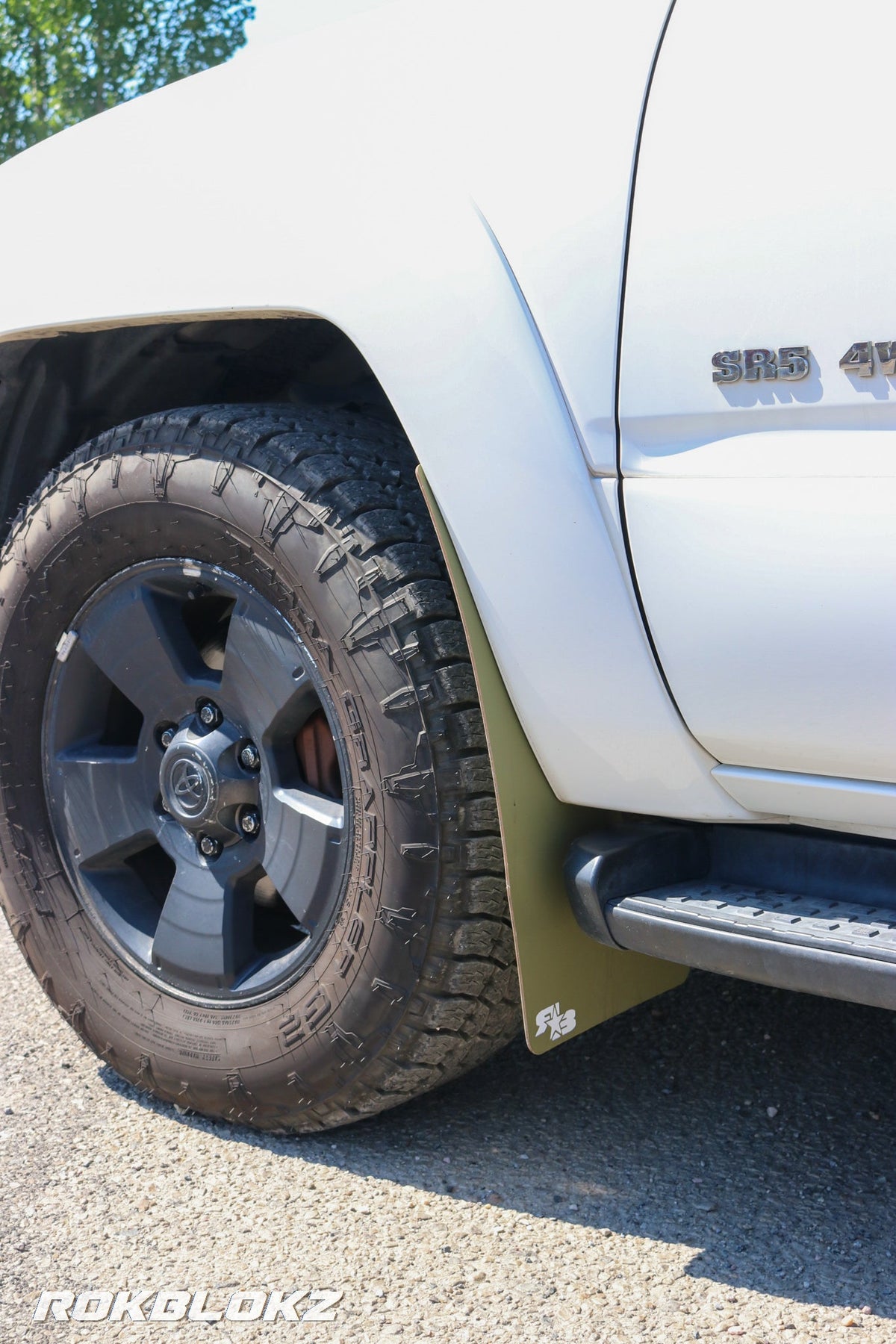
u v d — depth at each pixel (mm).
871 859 1558
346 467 1846
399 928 1770
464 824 1741
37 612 2158
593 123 1528
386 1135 2014
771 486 1433
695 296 1458
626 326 1507
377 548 1772
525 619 1627
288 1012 1910
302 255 1736
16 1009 2535
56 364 2240
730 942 1524
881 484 1370
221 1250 1738
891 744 1415
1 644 2205
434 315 1631
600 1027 2330
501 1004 1850
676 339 1476
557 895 1747
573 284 1536
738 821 1653
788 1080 2107
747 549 1450
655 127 1484
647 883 1678
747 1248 1676
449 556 1661
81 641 2131
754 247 1418
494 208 1587
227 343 2174
